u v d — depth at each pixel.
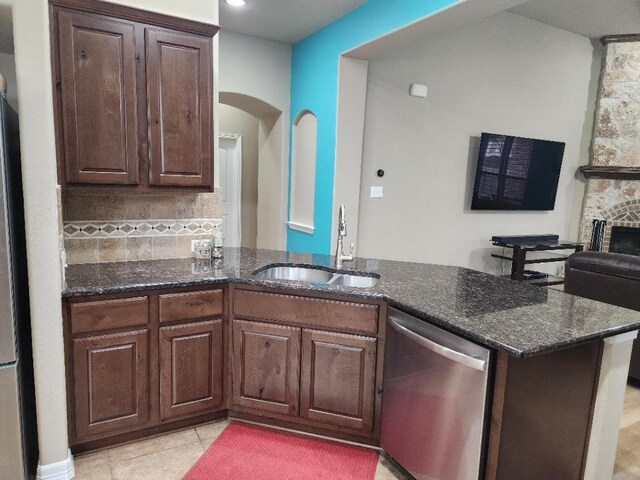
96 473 2.09
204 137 2.57
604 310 1.95
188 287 2.29
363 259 3.06
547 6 4.91
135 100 2.36
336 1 3.86
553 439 1.76
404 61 4.72
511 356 1.56
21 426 1.88
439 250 5.36
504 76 5.39
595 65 6.05
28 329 2.02
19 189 1.95
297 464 2.19
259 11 4.16
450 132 5.16
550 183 5.84
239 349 2.43
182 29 2.43
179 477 2.08
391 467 2.19
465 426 1.69
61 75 2.18
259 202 6.36
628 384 3.30
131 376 2.22
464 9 2.96
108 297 2.12
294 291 2.28
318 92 4.68
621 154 5.96
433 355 1.83
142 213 2.76
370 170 4.73
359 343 2.20
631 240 6.02
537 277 5.84
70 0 2.15
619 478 2.20
